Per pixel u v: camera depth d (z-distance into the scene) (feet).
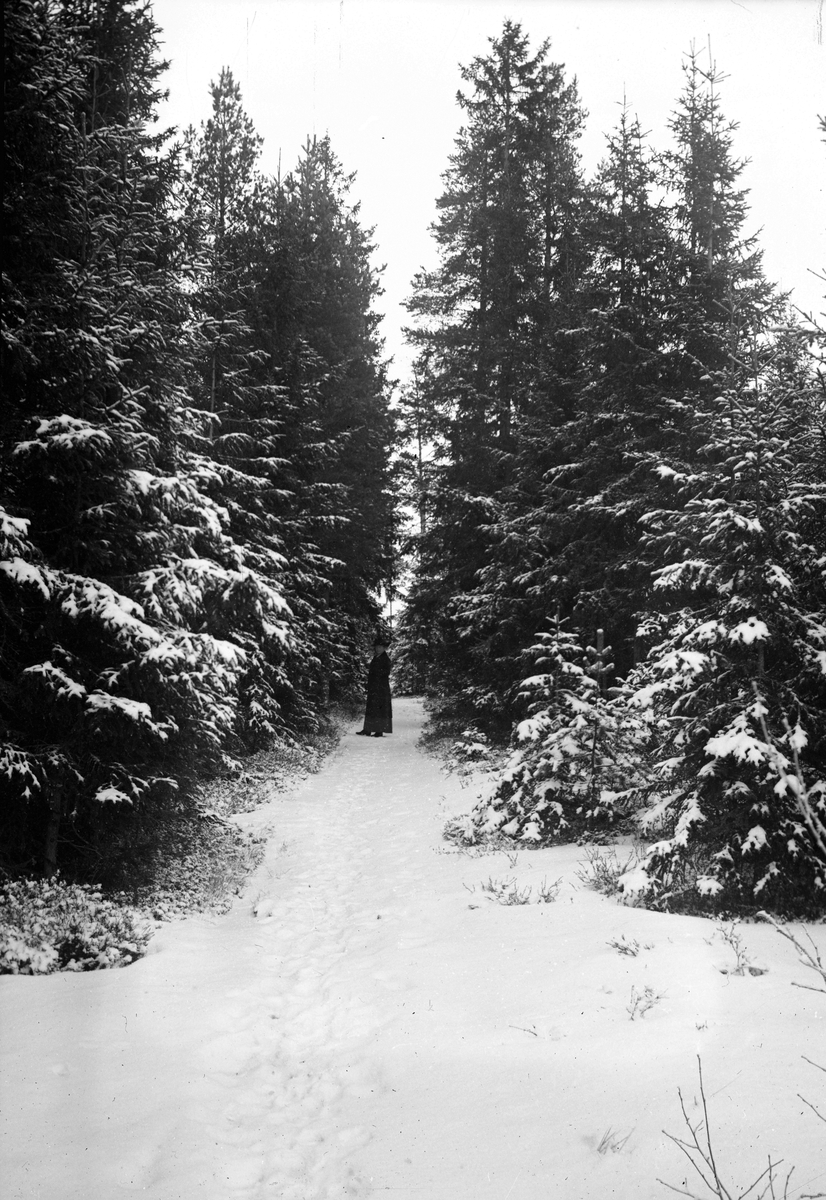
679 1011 16.12
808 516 26.04
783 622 24.53
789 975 17.57
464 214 68.64
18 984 18.88
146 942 22.39
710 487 27.04
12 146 23.34
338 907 27.86
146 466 27.22
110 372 25.72
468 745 53.26
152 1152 12.64
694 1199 10.23
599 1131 12.39
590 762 32.73
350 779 52.65
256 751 53.57
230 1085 15.38
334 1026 18.21
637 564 45.57
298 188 92.94
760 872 22.74
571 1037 15.80
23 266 24.67
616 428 48.37
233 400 52.19
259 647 48.32
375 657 76.02
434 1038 16.84
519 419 60.54
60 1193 11.30
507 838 33.78
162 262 33.32
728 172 48.24
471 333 66.23
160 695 26.50
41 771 24.03
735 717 23.99
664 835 27.86
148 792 26.76
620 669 52.85
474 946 21.99
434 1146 12.87
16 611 24.16
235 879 29.81
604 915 22.70
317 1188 12.20
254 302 58.59
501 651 57.82
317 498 62.85
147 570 27.30
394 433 97.66
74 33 26.58
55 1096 13.92
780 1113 11.87
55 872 24.64
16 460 23.93
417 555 70.18
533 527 54.03
